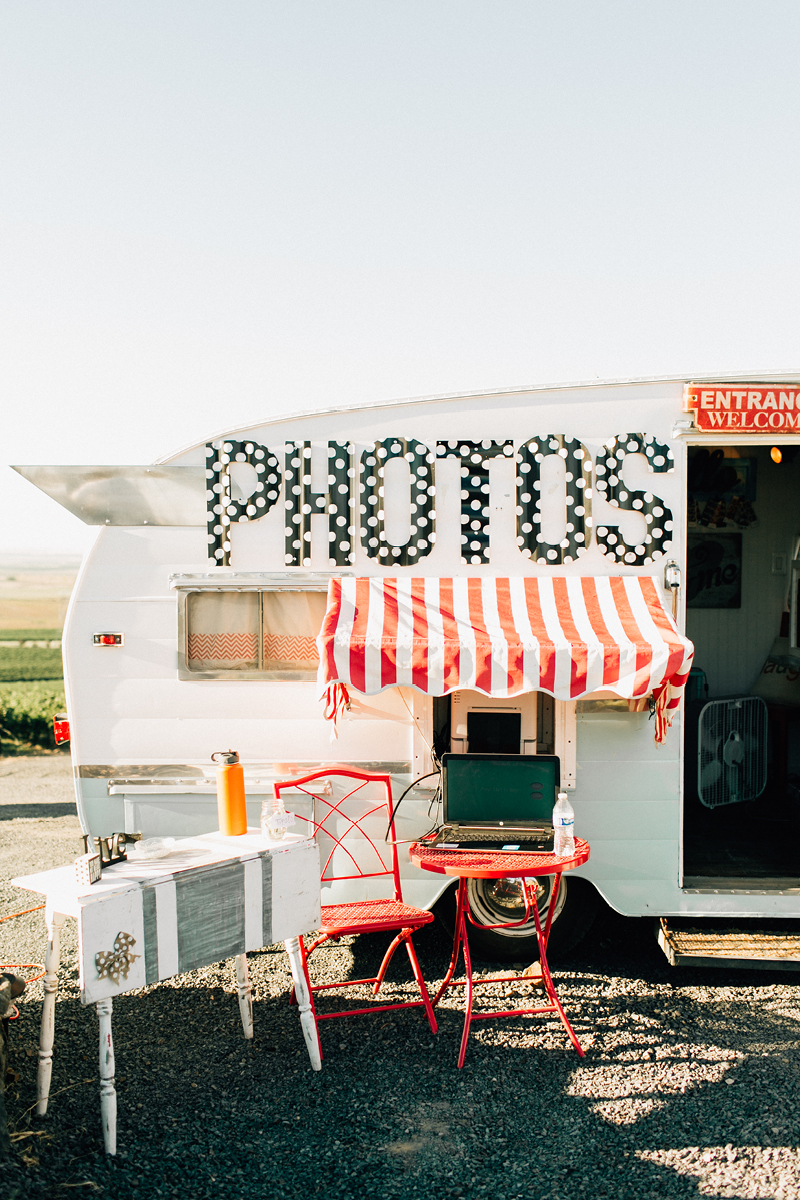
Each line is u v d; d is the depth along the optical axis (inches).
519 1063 139.6
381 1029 151.6
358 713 170.4
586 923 175.6
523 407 170.4
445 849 146.6
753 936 168.6
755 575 260.5
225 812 142.5
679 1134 120.3
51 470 169.2
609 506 170.6
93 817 172.2
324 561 170.9
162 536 170.7
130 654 170.6
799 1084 132.7
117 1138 119.7
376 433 170.6
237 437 170.6
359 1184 110.6
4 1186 108.0
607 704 168.9
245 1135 121.0
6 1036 136.6
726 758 230.4
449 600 163.0
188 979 172.9
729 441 170.4
